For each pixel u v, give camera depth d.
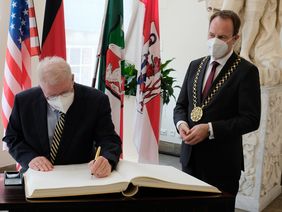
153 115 2.62
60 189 1.03
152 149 2.62
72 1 3.94
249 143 3.07
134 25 3.03
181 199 1.09
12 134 1.57
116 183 1.07
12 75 2.34
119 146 1.48
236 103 1.71
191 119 1.78
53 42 2.30
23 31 2.38
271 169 3.28
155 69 2.61
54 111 1.54
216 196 1.13
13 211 0.99
